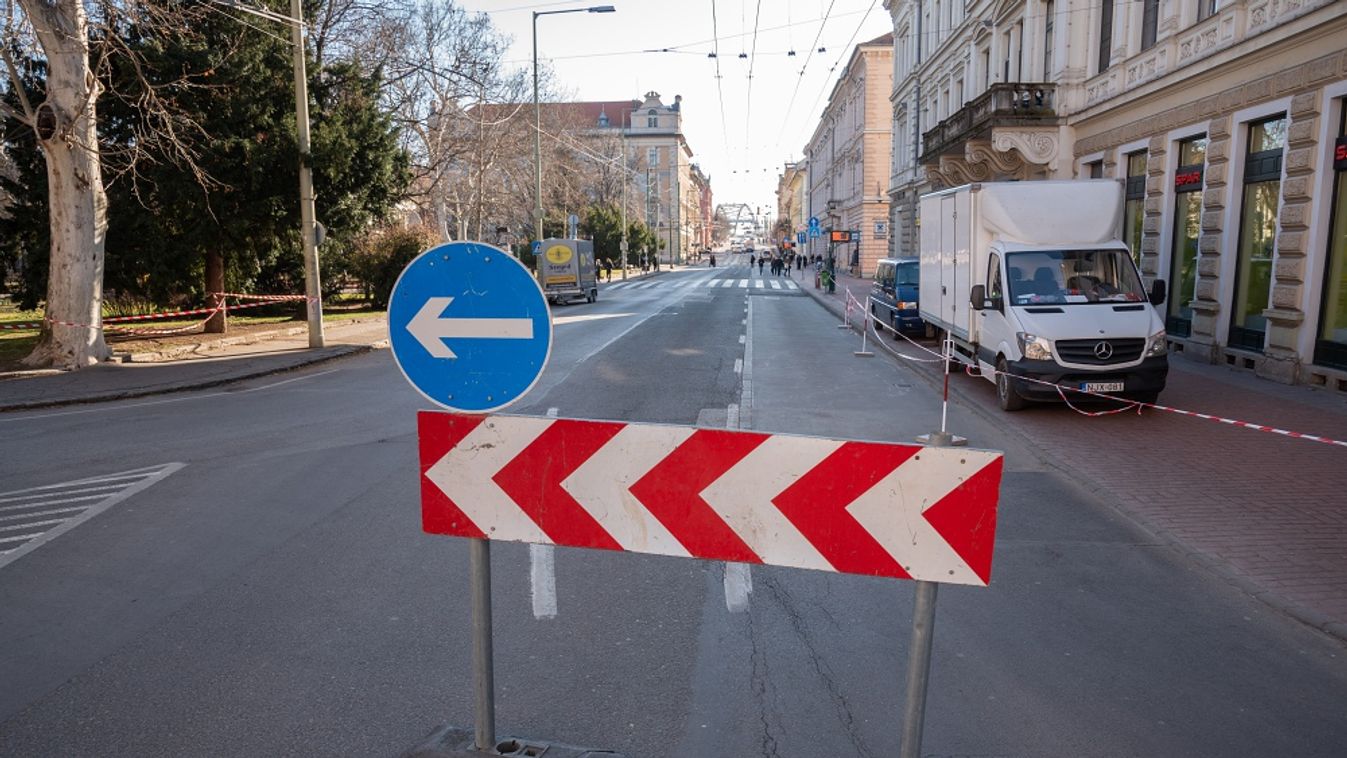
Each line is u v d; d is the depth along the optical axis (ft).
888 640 15.53
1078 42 68.74
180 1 61.82
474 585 11.46
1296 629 16.01
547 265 117.70
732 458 10.18
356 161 74.54
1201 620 16.40
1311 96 40.45
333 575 18.58
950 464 9.36
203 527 21.90
